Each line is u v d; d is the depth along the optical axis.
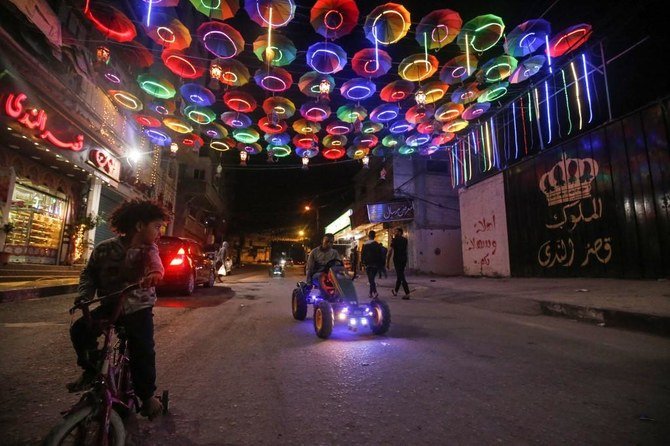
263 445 2.45
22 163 13.24
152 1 6.51
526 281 12.41
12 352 4.48
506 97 14.50
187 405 3.10
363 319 5.93
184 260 10.45
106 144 16.53
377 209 24.00
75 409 2.04
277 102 8.80
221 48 7.12
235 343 5.25
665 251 8.88
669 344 5.18
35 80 11.40
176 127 10.80
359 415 2.92
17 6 9.90
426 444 2.47
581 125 11.21
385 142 12.70
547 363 4.32
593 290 8.72
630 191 9.77
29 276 11.51
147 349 2.67
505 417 2.89
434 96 8.74
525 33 7.14
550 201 12.58
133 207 2.65
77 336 2.38
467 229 17.58
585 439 2.54
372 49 7.24
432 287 12.76
